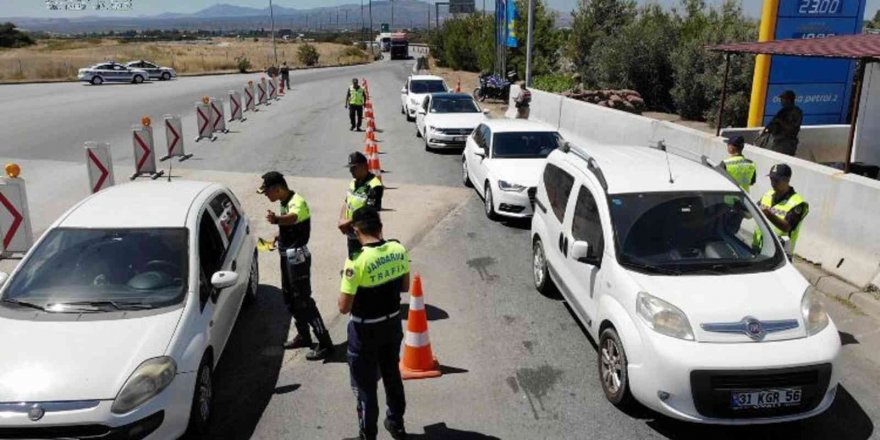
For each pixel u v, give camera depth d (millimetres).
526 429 5434
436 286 8586
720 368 4910
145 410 4637
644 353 5195
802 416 5035
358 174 7254
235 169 15633
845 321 7266
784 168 6848
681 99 23094
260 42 134875
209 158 16969
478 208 12469
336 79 49312
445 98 19469
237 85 41469
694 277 5582
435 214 12023
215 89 38312
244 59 62062
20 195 9344
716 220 6125
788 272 5699
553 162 8195
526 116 20312
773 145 11680
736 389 4934
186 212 6258
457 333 7188
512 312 7742
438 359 6613
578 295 6684
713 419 4988
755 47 10414
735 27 22516
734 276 5594
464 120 18188
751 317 5129
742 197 6344
